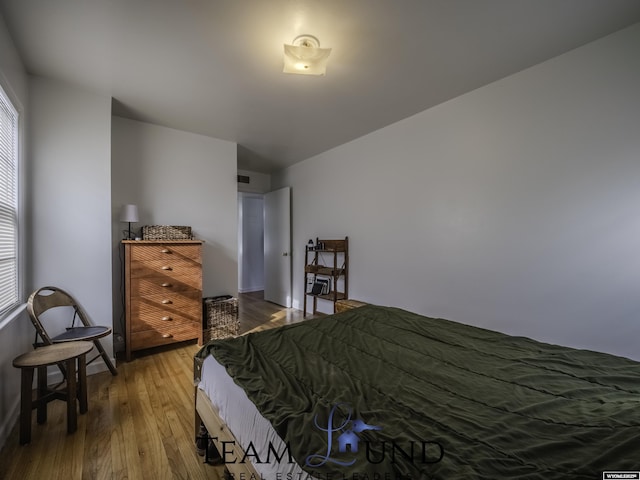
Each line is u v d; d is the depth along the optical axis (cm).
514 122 215
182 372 233
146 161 297
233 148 359
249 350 141
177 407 184
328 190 396
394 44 180
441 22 162
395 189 305
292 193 473
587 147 183
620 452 68
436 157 266
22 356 158
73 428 158
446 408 92
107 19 157
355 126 313
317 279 411
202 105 260
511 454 70
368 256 338
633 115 168
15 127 187
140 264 258
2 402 153
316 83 225
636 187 167
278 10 152
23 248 195
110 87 227
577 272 188
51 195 213
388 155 312
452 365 125
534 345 146
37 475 129
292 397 100
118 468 134
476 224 238
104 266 234
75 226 223
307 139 352
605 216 177
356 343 152
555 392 101
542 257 203
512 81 216
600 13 156
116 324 278
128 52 186
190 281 285
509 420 85
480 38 176
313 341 155
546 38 176
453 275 255
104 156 236
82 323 223
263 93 240
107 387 208
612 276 175
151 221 299
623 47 170
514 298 217
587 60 182
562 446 72
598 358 128
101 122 236
